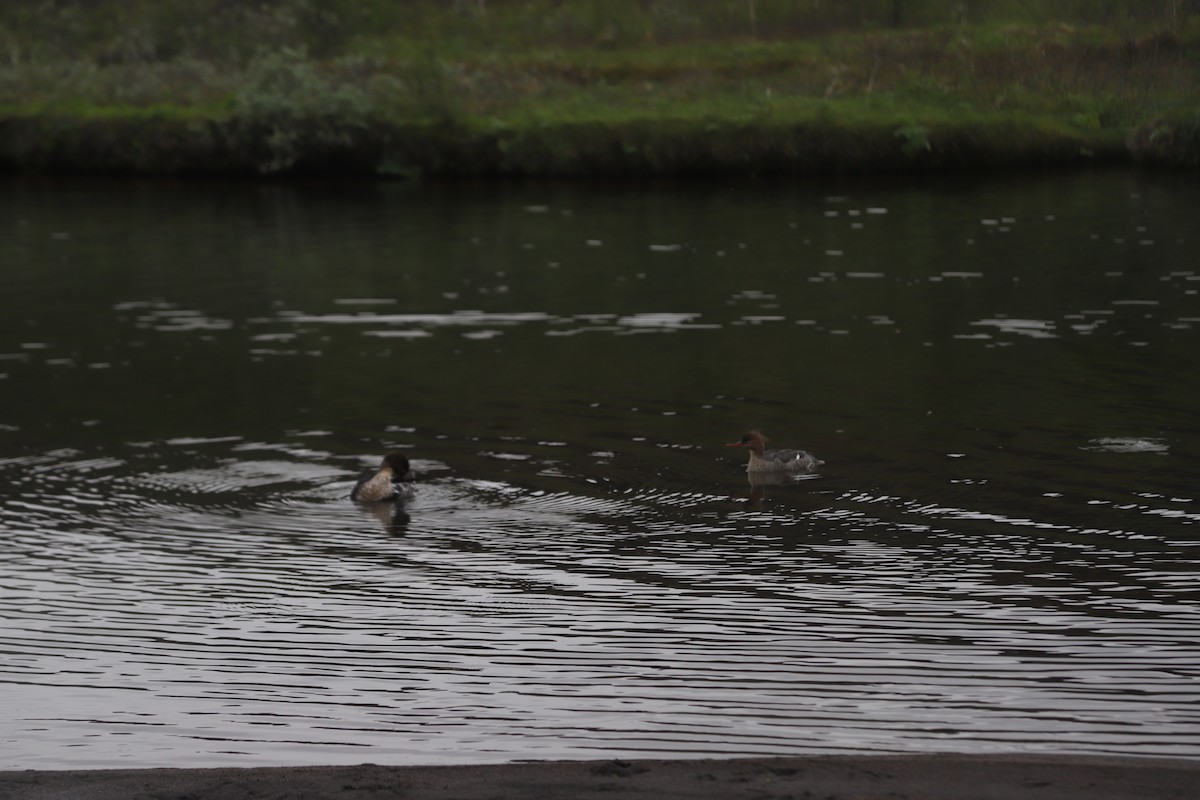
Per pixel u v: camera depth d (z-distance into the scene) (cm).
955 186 4375
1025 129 4753
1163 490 1644
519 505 1667
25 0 7181
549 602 1362
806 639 1250
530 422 2020
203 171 5272
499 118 5197
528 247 3566
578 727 1084
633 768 956
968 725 1065
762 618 1305
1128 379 2155
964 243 3400
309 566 1488
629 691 1151
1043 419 1953
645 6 6519
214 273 3353
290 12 6644
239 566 1492
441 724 1097
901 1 6062
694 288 2997
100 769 1030
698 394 2148
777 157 4781
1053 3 5903
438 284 3128
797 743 1042
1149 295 2773
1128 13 5675
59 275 3369
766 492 1684
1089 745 1026
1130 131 4709
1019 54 5412
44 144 5397
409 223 4047
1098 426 1911
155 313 2908
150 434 2011
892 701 1112
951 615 1299
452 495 1711
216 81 5850
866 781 919
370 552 1525
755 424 1975
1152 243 3300
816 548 1494
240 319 2825
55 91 5822
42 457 1906
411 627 1310
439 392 2208
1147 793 892
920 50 5559
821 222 3794
